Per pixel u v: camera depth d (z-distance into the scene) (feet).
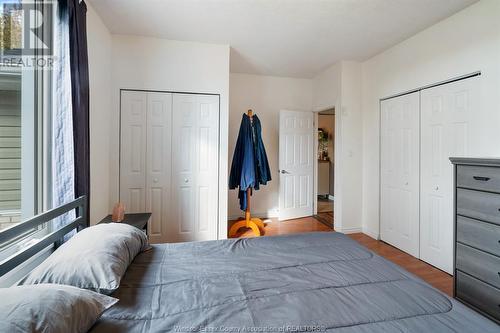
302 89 15.14
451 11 7.73
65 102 5.66
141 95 9.59
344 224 12.23
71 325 2.48
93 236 4.19
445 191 8.36
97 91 8.07
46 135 5.45
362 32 9.15
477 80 7.30
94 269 3.42
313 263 4.66
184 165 10.03
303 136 14.82
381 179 11.23
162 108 9.77
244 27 8.80
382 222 11.21
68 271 3.36
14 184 4.74
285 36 9.49
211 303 3.38
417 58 9.25
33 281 3.22
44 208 5.42
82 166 6.09
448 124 8.21
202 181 10.20
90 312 2.80
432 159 8.80
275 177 15.12
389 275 4.19
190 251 5.20
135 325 2.94
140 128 9.64
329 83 13.14
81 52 6.08
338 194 12.34
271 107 14.76
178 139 9.95
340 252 5.15
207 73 10.07
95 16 7.83
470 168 5.98
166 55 9.72
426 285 3.90
